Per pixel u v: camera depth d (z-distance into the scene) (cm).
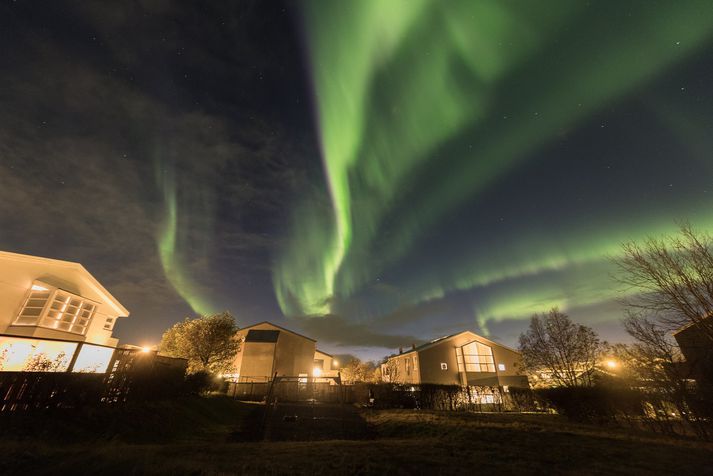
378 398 2642
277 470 708
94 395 1117
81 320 2352
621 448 1030
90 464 656
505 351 4203
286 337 4488
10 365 1553
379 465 796
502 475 741
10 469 611
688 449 1016
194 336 2869
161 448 848
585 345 2459
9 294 1950
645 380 1530
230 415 1933
